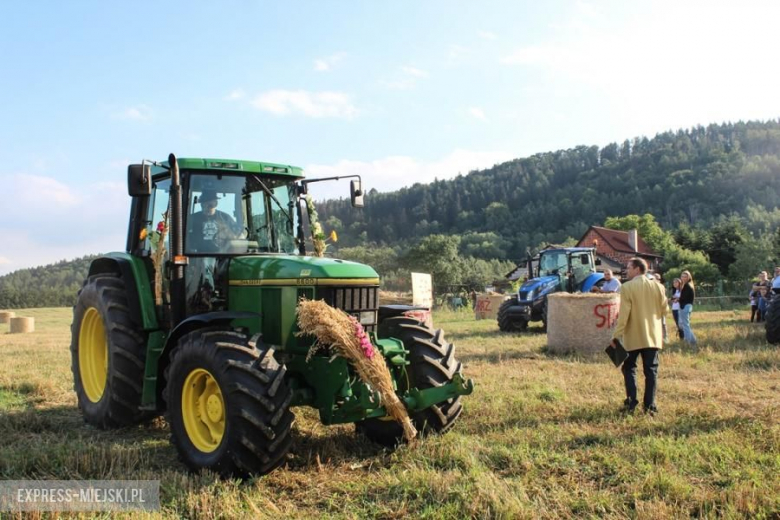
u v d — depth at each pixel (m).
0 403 6.93
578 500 3.85
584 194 125.31
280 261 5.04
